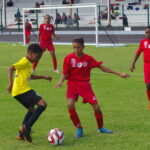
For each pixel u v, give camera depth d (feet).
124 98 71.10
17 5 355.56
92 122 55.11
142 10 304.91
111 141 46.29
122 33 257.34
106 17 293.84
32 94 45.55
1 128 52.60
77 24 272.10
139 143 45.50
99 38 243.40
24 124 45.11
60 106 65.36
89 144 45.24
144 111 61.36
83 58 47.42
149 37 63.57
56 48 186.70
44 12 323.16
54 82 89.86
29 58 45.65
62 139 45.11
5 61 133.28
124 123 54.39
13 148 44.29
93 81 89.61
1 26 294.46
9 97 73.20
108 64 122.42
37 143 45.98
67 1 342.03
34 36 267.39
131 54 152.66
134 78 93.56
